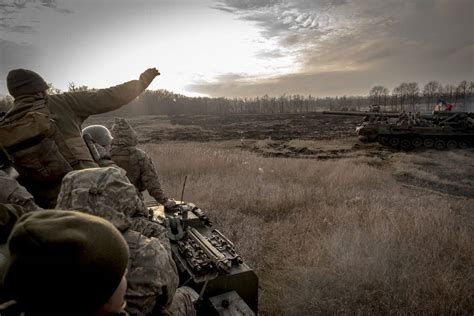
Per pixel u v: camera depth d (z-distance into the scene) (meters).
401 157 16.52
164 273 1.70
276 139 25.70
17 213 1.77
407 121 20.81
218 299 2.68
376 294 4.06
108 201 1.71
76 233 0.94
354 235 5.32
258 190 8.42
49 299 0.90
